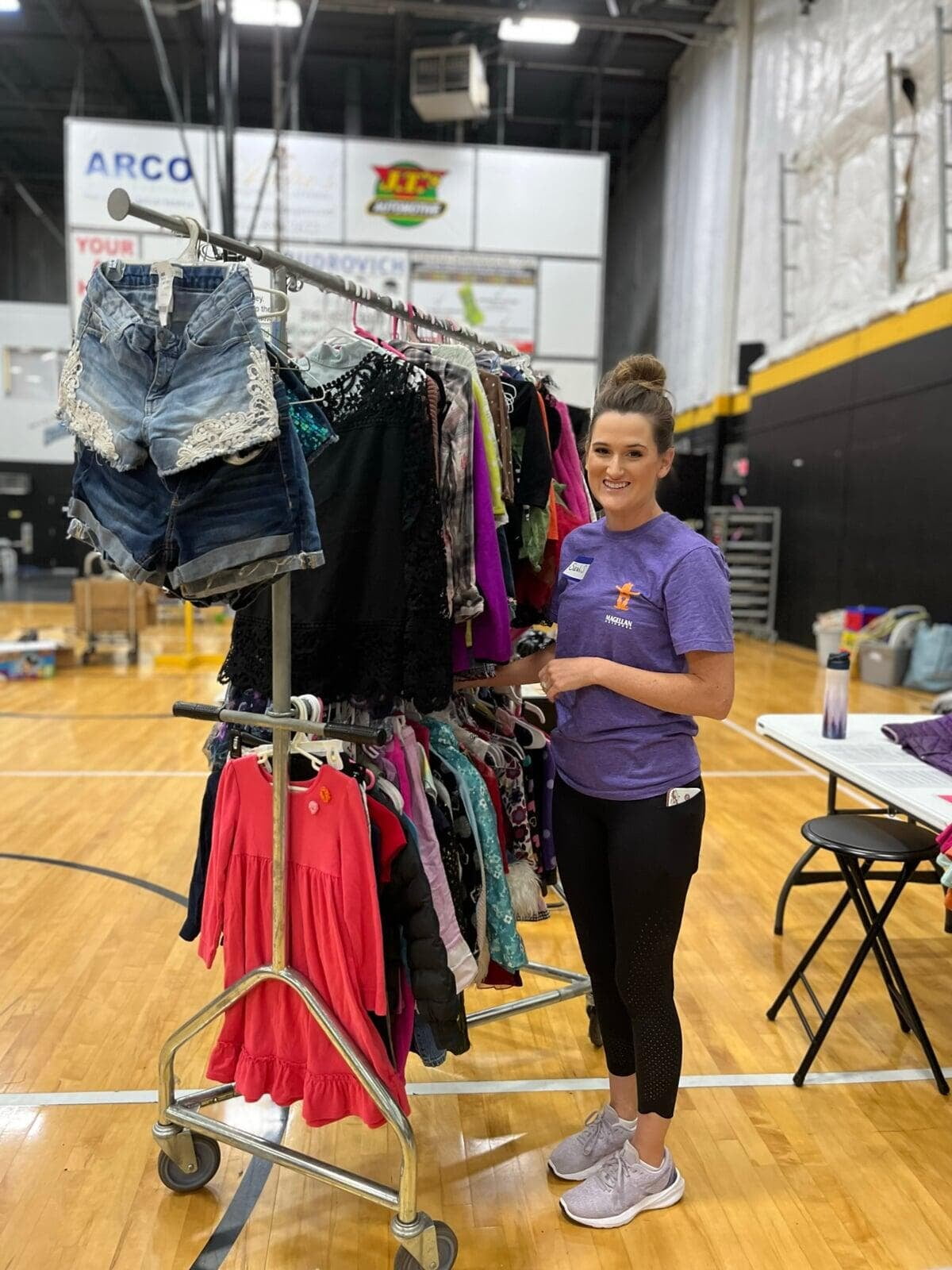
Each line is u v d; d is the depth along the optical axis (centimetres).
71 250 1009
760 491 1034
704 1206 177
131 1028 231
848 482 832
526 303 1052
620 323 1606
